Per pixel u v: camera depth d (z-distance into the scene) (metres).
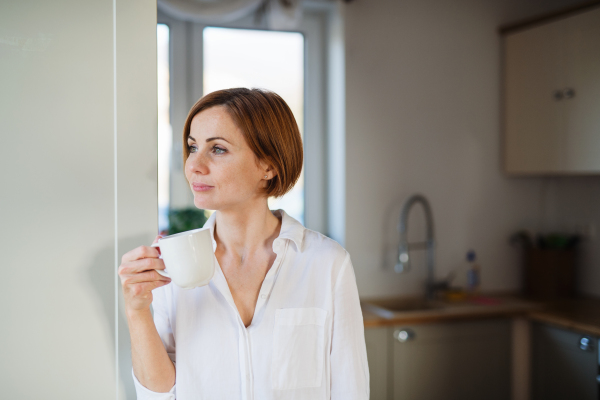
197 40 2.62
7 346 0.91
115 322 0.94
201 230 0.79
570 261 2.86
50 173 0.92
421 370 2.36
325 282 0.98
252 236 0.98
